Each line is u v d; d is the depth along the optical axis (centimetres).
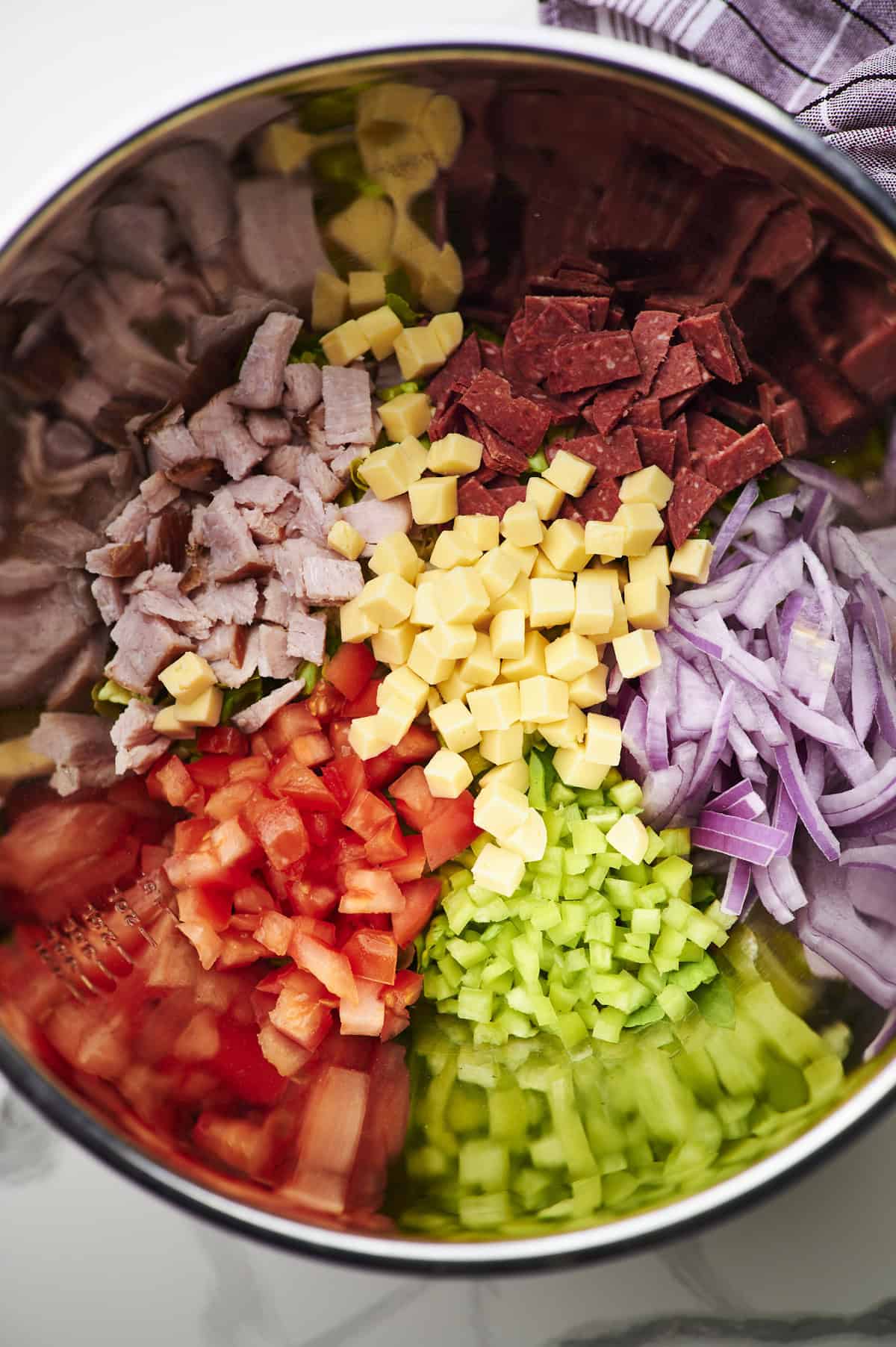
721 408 28
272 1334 29
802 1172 23
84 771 28
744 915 29
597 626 28
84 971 27
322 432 30
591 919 29
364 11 31
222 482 30
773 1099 26
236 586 30
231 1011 28
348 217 26
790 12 29
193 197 25
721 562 29
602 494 29
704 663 29
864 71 28
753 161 24
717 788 30
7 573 26
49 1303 29
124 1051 26
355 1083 28
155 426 28
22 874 26
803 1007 27
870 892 27
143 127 23
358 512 30
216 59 31
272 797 29
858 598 28
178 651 29
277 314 28
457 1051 29
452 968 29
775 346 27
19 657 27
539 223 27
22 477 26
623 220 26
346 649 29
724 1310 28
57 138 31
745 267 26
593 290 28
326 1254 24
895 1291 28
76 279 25
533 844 28
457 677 29
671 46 30
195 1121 26
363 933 28
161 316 27
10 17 31
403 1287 29
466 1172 27
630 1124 27
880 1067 24
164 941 28
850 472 28
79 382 26
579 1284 29
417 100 24
